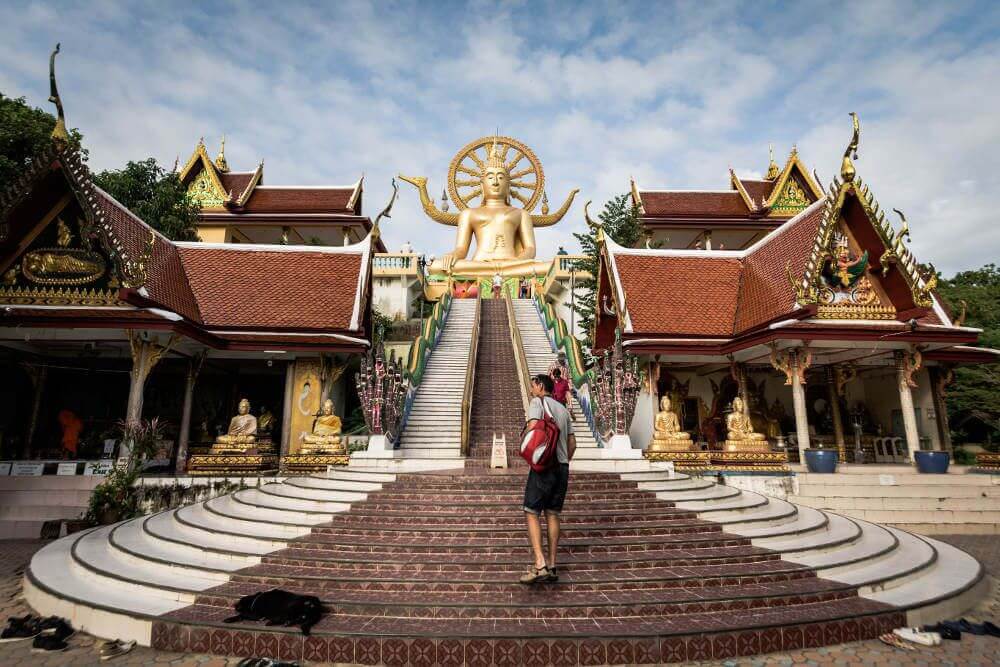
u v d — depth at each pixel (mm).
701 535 8180
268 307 17734
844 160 15125
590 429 16469
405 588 6438
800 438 15133
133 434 13719
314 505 9695
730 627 5613
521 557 7258
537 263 37094
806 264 15500
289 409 17141
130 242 16016
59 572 7754
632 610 5961
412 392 17969
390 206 20219
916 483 13953
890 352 16688
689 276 19297
